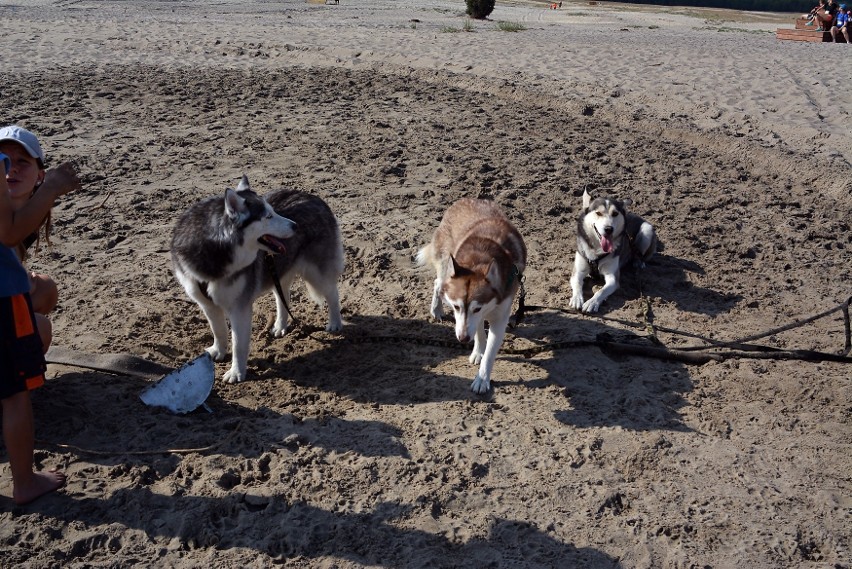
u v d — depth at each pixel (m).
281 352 6.32
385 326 6.83
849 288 7.76
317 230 6.29
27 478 4.26
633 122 13.73
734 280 7.91
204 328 6.61
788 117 13.58
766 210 9.91
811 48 21.91
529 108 14.72
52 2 35.25
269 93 15.12
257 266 5.73
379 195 9.91
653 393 5.77
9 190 4.11
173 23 25.34
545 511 4.47
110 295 7.05
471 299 5.27
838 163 11.27
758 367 6.11
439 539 4.21
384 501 4.48
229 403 5.46
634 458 4.95
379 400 5.59
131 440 4.93
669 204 9.97
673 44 22.48
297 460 4.79
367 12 36.12
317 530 4.22
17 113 12.90
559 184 10.50
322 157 11.30
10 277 3.86
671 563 4.07
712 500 4.60
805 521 4.42
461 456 4.93
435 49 19.75
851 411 5.54
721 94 15.09
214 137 12.10
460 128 13.09
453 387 5.78
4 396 4.00
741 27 40.16
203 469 4.66
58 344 6.07
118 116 13.16
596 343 6.41
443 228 6.89
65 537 4.07
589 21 40.28
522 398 5.66
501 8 51.88
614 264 7.49
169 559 3.98
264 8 36.47
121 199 9.45
